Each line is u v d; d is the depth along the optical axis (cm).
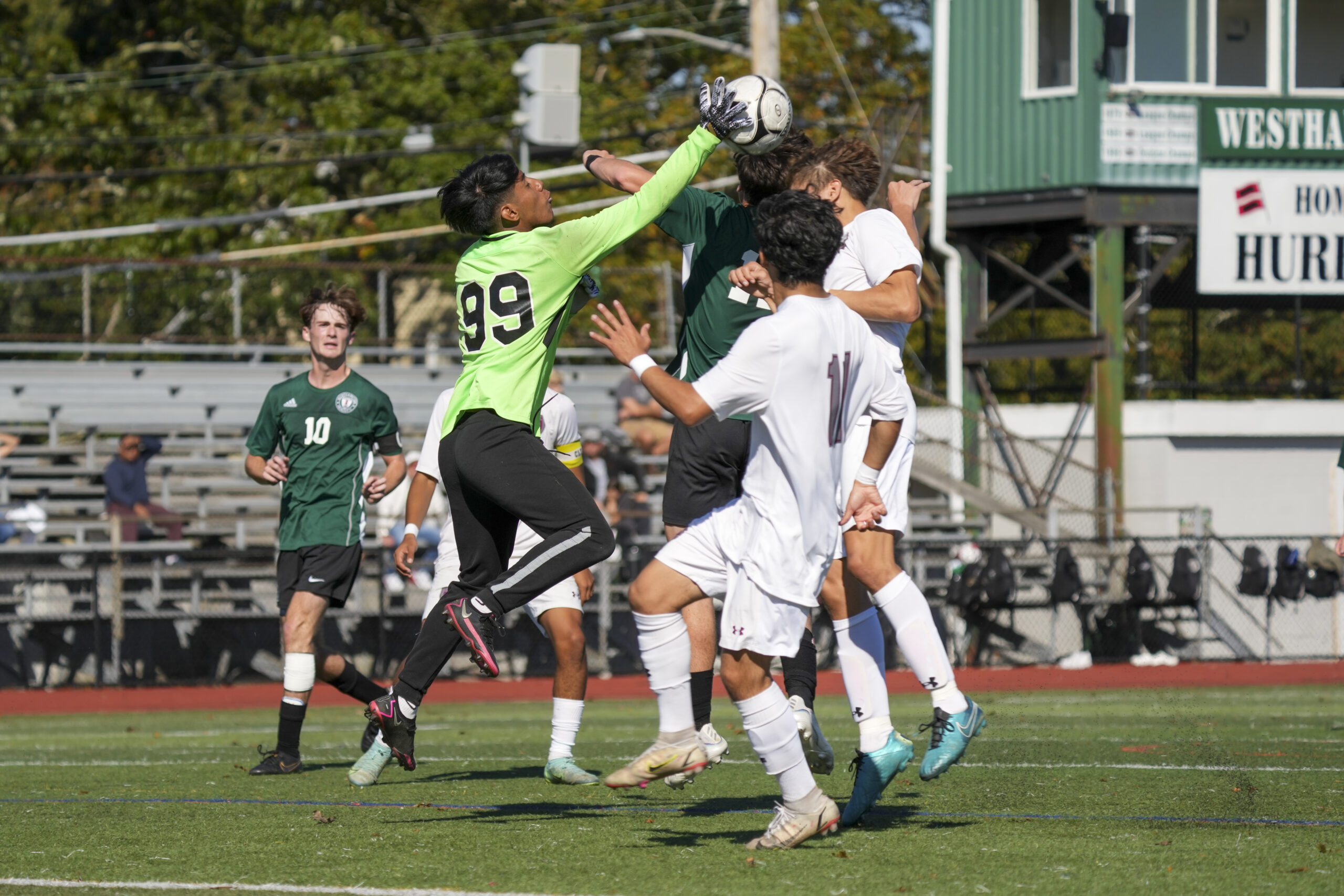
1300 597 4916
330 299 2106
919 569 4956
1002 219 5834
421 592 4594
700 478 1639
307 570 2089
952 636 4856
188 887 1138
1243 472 5759
